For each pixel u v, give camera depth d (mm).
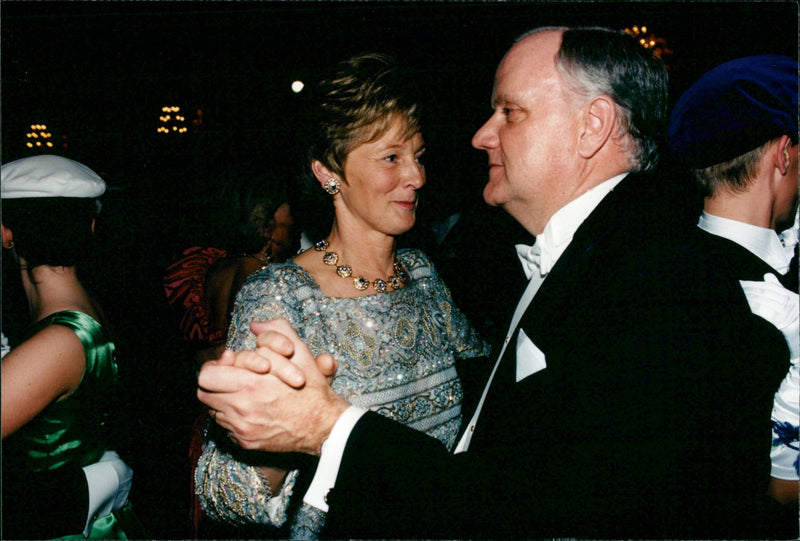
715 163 1443
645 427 881
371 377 1336
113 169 4492
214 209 2812
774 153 1395
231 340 1262
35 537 1377
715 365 940
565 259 1169
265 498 1159
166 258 2893
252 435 1000
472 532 917
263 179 2725
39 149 4281
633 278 1024
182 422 2758
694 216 1535
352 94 1295
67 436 1417
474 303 3516
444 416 1453
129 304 2320
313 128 1360
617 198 1194
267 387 983
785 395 1181
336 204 1432
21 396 1269
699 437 897
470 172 3451
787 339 1260
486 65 3914
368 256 1445
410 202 1394
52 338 1347
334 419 1008
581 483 886
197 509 1829
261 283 1322
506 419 1099
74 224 1459
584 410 951
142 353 2529
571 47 1232
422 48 4105
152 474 2734
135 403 2508
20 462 1371
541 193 1283
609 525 863
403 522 950
